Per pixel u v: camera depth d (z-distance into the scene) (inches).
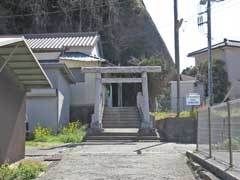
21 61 519.2
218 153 457.1
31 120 1093.1
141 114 1145.4
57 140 951.6
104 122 1164.5
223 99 1406.3
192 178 413.7
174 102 1533.0
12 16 1910.7
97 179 409.4
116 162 548.1
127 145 856.3
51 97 1098.1
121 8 2117.4
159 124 1115.9
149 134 1006.4
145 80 1103.6
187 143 940.0
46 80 581.3
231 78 1572.3
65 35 1560.0
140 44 2090.3
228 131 399.9
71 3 1978.3
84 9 1995.6
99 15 2025.1
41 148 783.7
